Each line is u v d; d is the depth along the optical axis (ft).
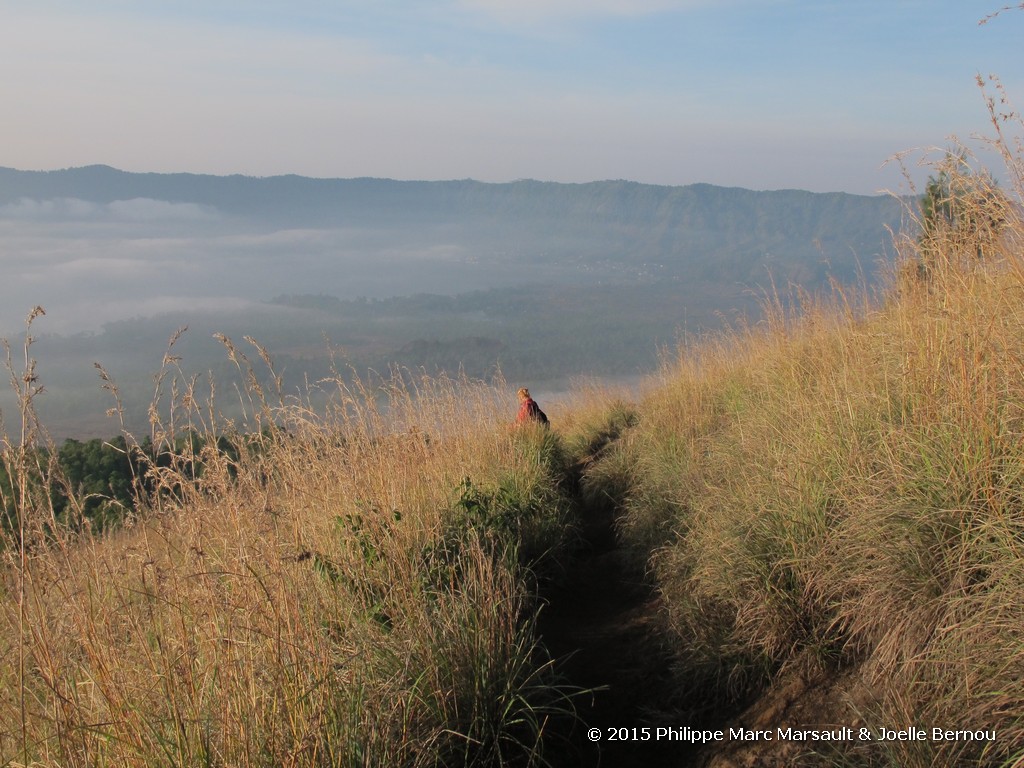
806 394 19.84
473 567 15.38
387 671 12.10
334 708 10.35
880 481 13.25
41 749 9.40
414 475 20.40
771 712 12.21
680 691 13.87
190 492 11.82
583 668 15.97
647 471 26.35
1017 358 12.62
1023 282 13.53
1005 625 9.39
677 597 16.57
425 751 10.69
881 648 11.29
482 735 11.77
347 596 14.08
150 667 10.11
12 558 9.78
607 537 25.93
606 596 20.47
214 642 10.11
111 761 9.16
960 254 15.55
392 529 16.71
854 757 10.19
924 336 15.52
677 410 29.12
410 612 13.20
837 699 11.66
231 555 11.82
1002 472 11.50
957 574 10.58
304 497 16.01
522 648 13.98
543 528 22.49
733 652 13.46
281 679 10.13
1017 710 8.77
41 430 9.97
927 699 10.07
